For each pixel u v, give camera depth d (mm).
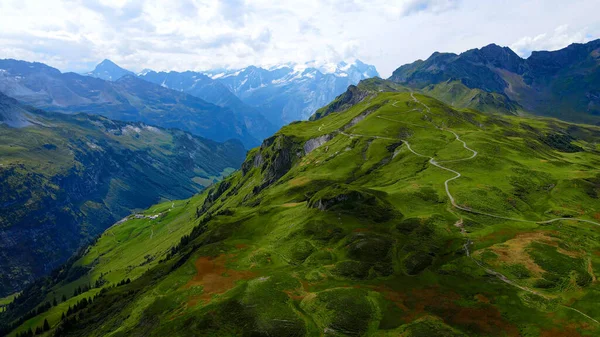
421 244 114438
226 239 148375
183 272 118688
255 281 102250
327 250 117188
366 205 138750
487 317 83875
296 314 87625
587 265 102062
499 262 103812
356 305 88125
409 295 93250
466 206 138500
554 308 85750
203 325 86188
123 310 121500
